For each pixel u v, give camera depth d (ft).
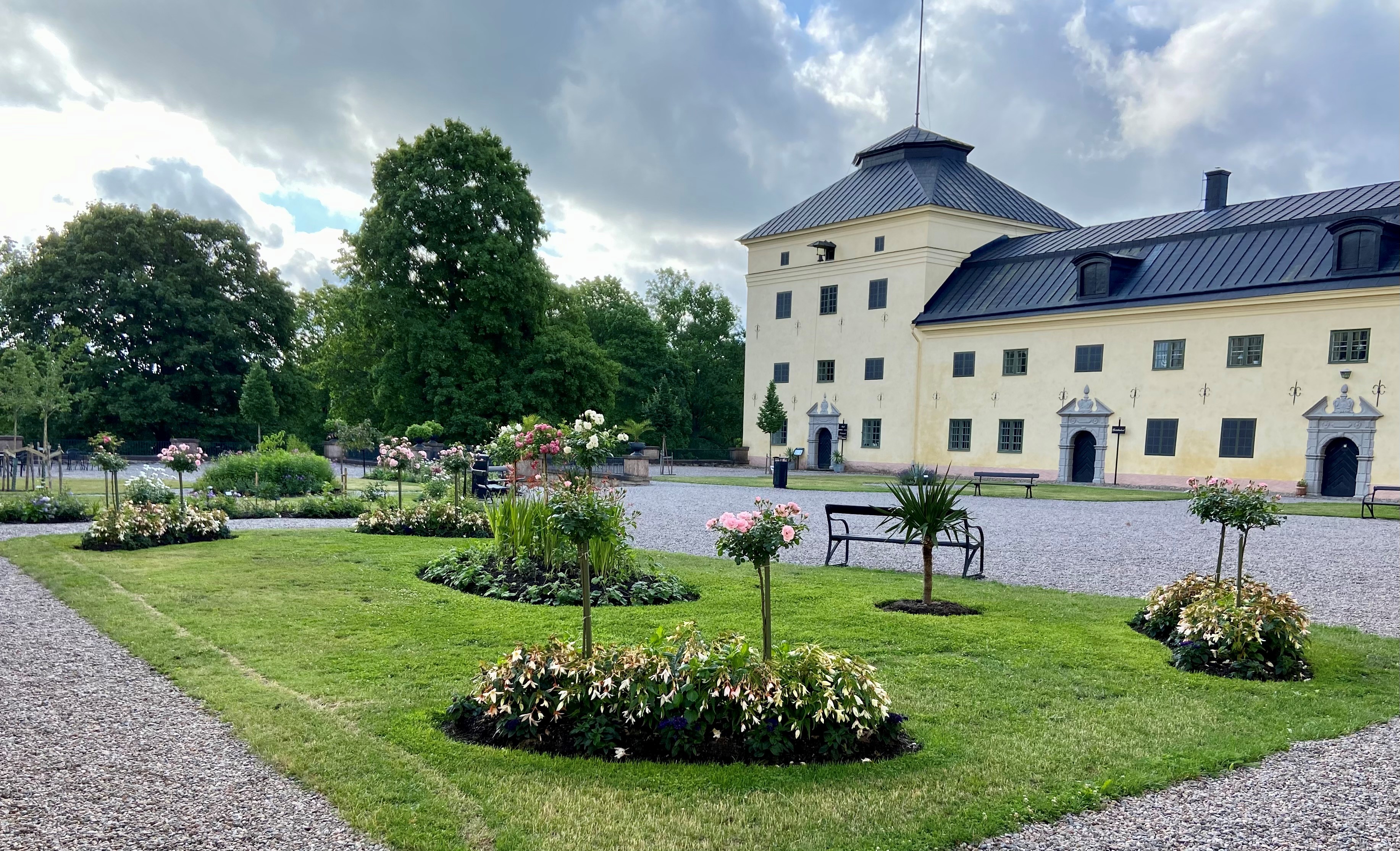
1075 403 108.68
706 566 35.45
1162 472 101.24
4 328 136.77
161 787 13.29
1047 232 128.47
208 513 42.42
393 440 60.23
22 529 46.06
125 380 136.36
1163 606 24.39
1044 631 24.25
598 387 132.36
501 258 121.19
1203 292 97.55
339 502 56.29
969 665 20.71
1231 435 95.66
